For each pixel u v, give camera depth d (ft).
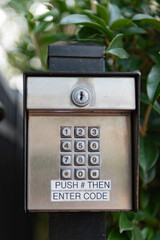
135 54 3.75
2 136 5.38
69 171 2.13
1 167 5.45
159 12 3.75
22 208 8.65
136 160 2.07
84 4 4.15
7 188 6.20
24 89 2.06
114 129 2.17
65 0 3.85
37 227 9.77
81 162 2.14
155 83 2.75
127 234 2.93
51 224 2.24
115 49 2.60
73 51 2.31
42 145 2.12
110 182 2.15
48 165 2.12
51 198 2.11
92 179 2.14
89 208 2.12
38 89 2.07
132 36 3.73
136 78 2.11
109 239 2.83
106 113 2.17
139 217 3.37
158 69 2.80
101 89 2.10
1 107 3.45
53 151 2.13
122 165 2.16
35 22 3.66
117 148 2.16
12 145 7.03
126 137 2.17
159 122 3.61
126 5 3.96
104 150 2.16
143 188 3.69
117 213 3.29
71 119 2.15
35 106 2.06
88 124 2.16
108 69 3.61
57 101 2.07
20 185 8.56
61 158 2.13
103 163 2.15
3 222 5.65
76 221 2.26
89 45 2.39
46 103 2.07
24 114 2.05
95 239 2.26
